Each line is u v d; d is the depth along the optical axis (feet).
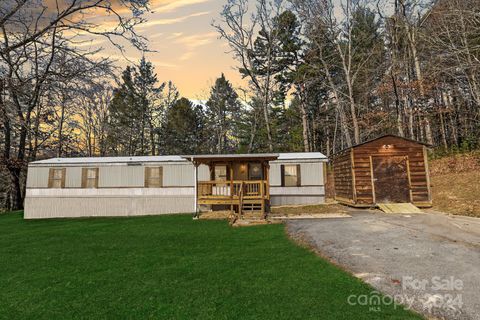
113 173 58.13
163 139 137.49
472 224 29.40
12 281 19.86
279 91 102.06
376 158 46.83
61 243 31.81
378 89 84.12
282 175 57.11
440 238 24.97
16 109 28.48
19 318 14.52
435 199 46.03
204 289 17.01
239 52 93.20
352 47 93.35
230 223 38.91
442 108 83.87
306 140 98.99
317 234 29.19
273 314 13.58
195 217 46.37
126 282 18.79
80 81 29.04
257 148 116.06
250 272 19.52
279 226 36.04
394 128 93.15
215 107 147.43
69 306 15.61
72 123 70.85
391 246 23.36
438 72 65.21
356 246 23.99
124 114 124.16
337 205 51.85
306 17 85.76
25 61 29.09
